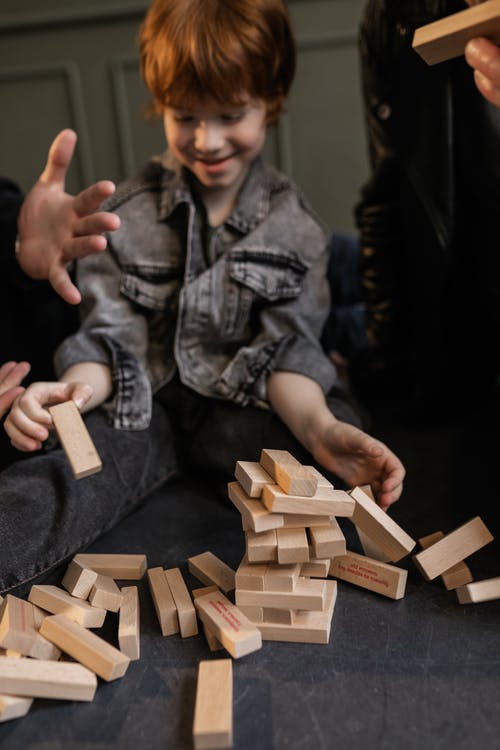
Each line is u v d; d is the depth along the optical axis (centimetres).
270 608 68
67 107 202
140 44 104
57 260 95
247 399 100
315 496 66
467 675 63
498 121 90
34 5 192
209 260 106
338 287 156
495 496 97
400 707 60
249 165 109
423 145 98
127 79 197
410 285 114
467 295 113
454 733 57
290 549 66
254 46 96
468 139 94
